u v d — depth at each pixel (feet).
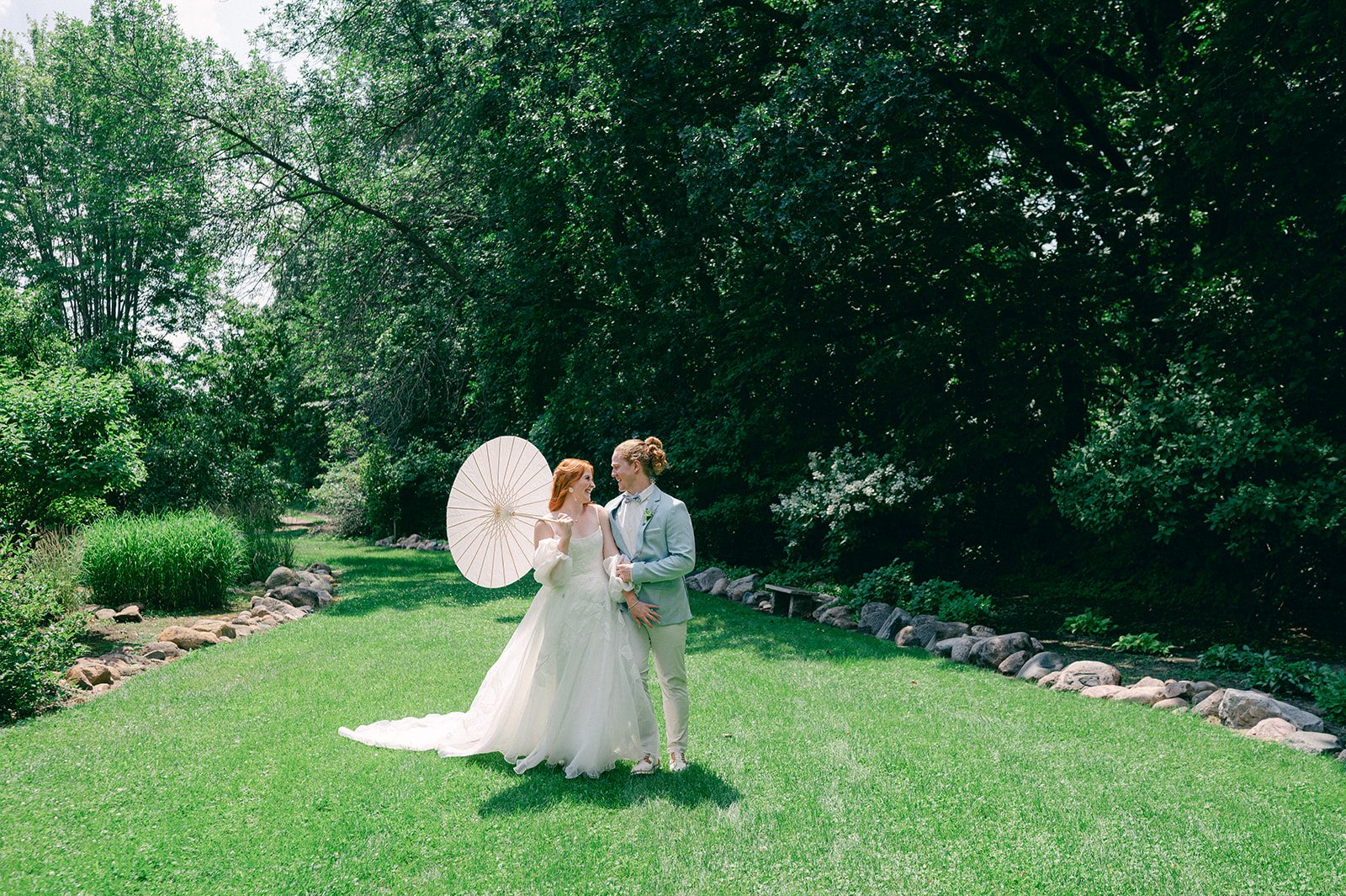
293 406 81.46
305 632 25.11
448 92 53.16
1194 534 26.43
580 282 51.16
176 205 57.98
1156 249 32.01
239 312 74.59
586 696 13.33
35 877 9.63
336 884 9.58
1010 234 32.71
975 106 34.86
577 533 13.85
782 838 10.93
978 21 29.73
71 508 30.17
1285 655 24.09
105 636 24.07
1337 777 13.35
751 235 40.57
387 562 48.65
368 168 59.77
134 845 10.51
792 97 30.99
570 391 52.80
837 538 35.12
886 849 10.63
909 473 33.47
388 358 70.08
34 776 12.81
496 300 53.98
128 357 76.48
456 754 13.96
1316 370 23.77
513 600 32.37
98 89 67.77
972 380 35.12
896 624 26.66
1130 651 24.45
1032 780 13.12
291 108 57.77
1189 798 12.44
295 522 85.15
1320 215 25.72
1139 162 29.37
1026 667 20.89
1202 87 26.23
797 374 39.47
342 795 12.15
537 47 45.06
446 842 10.68
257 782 12.61
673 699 13.75
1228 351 25.64
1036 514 35.04
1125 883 9.78
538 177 46.88
